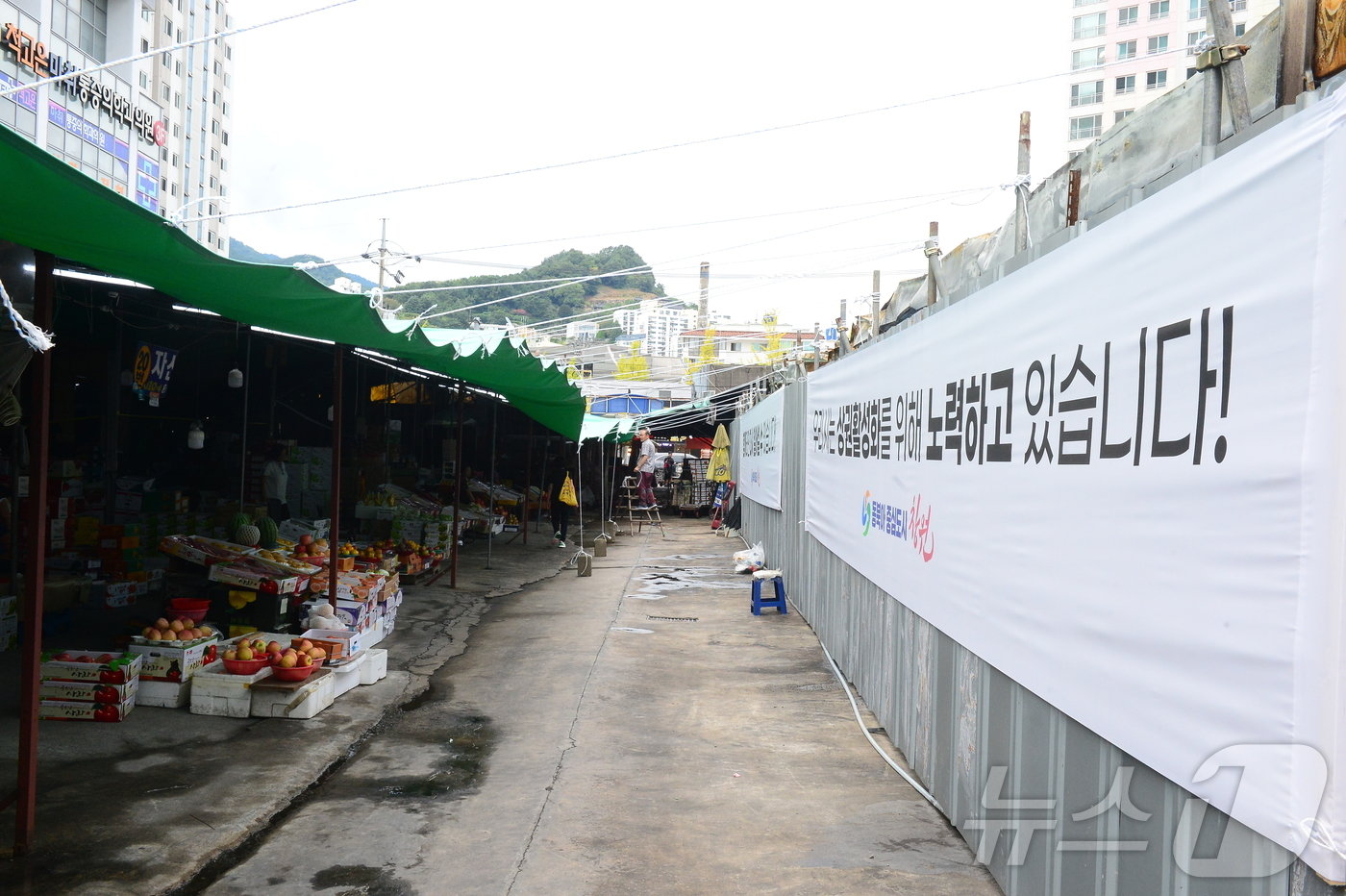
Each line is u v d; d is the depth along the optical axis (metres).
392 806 4.81
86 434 10.31
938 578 4.80
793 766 5.54
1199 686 2.33
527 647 8.89
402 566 12.00
